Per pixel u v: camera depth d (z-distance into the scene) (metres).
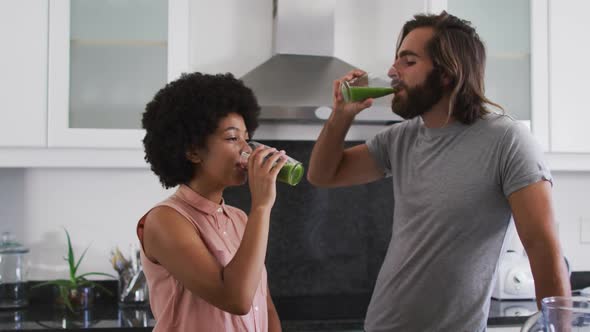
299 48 2.37
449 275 1.44
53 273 2.50
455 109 1.47
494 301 2.47
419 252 1.48
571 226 2.85
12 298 2.33
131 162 2.24
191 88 1.19
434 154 1.51
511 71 2.46
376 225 2.67
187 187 1.24
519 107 2.45
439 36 1.48
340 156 1.70
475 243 1.43
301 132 2.59
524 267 2.49
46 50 2.16
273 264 2.59
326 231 2.63
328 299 2.51
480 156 1.43
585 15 2.46
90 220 2.52
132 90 2.24
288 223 2.61
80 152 2.21
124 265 2.37
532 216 1.33
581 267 2.86
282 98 2.23
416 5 2.67
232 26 2.55
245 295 1.09
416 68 1.48
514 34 2.46
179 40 2.24
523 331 0.97
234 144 1.18
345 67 2.37
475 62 1.49
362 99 1.57
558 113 2.44
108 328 2.00
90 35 2.22
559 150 2.44
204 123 1.16
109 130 2.20
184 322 1.17
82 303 2.32
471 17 2.44
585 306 0.92
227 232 1.26
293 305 2.39
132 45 2.24
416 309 1.48
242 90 1.25
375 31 2.65
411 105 1.50
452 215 1.43
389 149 1.70
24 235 2.49
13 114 2.14
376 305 1.58
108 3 2.23
